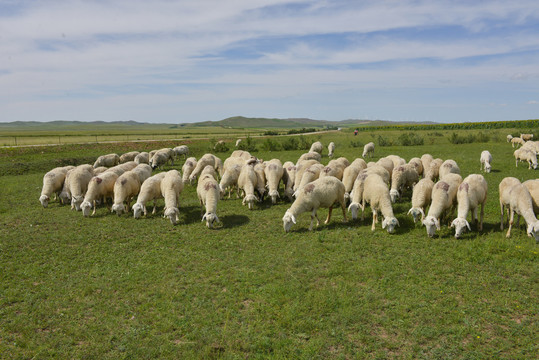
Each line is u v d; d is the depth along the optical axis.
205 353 6.61
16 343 7.14
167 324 7.68
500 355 6.40
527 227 11.88
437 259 10.35
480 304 7.95
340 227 13.85
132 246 12.62
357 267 10.07
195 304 8.54
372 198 13.35
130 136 105.81
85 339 7.34
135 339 7.23
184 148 41.66
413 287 8.80
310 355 6.54
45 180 19.52
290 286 9.12
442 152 38.69
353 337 7.09
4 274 10.45
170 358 6.62
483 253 10.45
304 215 16.06
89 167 19.62
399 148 44.91
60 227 15.12
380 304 8.13
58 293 9.28
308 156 23.62
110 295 9.10
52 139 79.38
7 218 16.62
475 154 35.97
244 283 9.50
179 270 10.57
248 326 7.57
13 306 8.68
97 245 12.81
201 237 13.36
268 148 49.28
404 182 17.44
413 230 12.84
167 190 15.78
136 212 15.76
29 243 13.16
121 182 16.55
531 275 9.09
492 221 13.83
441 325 7.29
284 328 7.45
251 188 17.77
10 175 32.84
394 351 6.66
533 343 6.64
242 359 6.51
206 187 15.12
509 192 12.09
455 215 14.73
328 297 8.50
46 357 6.76
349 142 58.06
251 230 14.03
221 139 73.25
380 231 12.99
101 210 17.94
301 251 11.46
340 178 17.97
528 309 7.69
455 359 6.33
